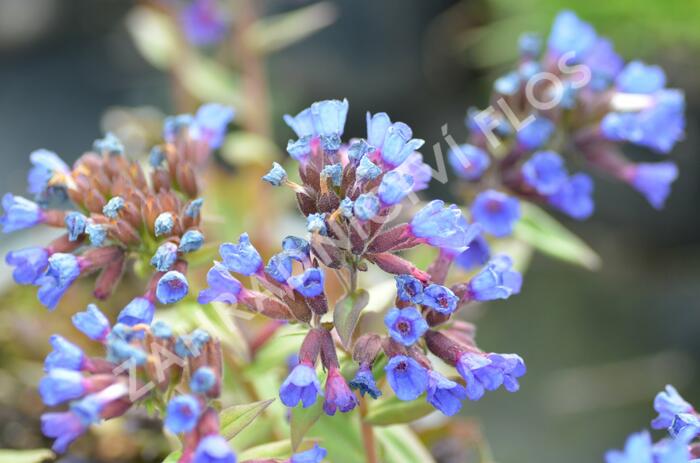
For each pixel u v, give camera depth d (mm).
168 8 795
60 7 1084
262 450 516
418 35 1043
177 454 494
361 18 1023
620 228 965
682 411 491
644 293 973
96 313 483
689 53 931
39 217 531
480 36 1025
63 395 472
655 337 924
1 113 1018
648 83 580
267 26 958
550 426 843
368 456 536
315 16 979
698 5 860
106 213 516
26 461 530
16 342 667
